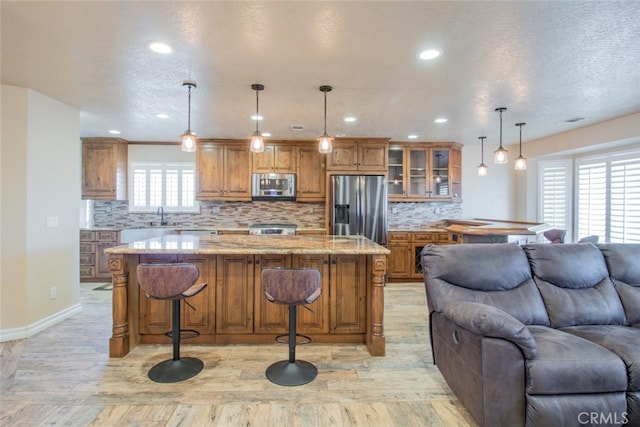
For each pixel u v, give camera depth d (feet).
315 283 7.25
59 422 6.03
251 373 7.84
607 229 15.25
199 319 9.41
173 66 8.18
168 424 6.02
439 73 8.59
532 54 7.53
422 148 18.21
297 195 17.69
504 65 8.13
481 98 10.61
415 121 13.58
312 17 6.04
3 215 9.69
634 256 8.06
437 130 15.25
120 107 11.64
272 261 9.45
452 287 7.52
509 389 5.48
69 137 11.50
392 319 11.73
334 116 12.80
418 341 9.83
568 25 6.31
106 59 7.80
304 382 7.43
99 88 9.75
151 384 7.31
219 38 6.81
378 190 16.97
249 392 7.06
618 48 7.23
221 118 13.07
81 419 6.12
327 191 17.08
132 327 9.09
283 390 7.16
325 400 6.82
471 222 14.78
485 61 7.90
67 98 10.70
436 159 18.48
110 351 8.54
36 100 10.18
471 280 7.50
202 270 9.39
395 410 6.52
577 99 10.69
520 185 19.27
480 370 5.64
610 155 15.03
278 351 9.02
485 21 6.18
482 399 5.60
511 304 7.34
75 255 11.83
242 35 6.69
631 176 14.17
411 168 18.31
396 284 17.02
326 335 9.60
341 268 9.53
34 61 7.93
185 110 12.01
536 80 9.09
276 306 9.50
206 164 17.48
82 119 13.28
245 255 9.41
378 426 6.04
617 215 14.78
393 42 6.98
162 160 18.53
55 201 10.95
